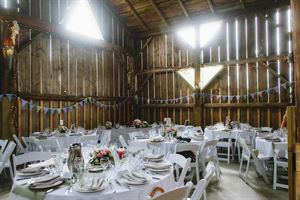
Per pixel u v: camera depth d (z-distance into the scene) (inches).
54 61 292.2
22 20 255.0
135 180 85.4
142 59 390.6
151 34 375.9
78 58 319.9
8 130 242.4
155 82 378.0
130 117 388.8
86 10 334.6
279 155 171.0
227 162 247.4
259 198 154.0
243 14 306.3
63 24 305.1
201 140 194.5
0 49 240.1
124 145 180.9
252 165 229.1
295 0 102.4
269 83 294.8
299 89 101.3
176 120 359.6
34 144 209.6
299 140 99.3
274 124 291.6
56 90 293.1
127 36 391.9
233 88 317.4
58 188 81.3
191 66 342.3
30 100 266.4
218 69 322.7
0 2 243.0
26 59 263.9
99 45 339.6
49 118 285.7
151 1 324.2
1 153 183.3
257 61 298.5
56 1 299.4
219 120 326.6
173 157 121.0
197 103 333.4
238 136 242.8
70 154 87.4
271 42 293.6
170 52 363.9
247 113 308.7
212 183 182.7
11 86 243.8
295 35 102.3
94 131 270.4
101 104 344.8
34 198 76.9
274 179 169.0
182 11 335.0
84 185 80.8
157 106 371.6
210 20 327.0
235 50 316.2
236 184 180.2
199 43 334.3
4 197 161.0
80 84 320.8
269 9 291.3
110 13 361.7
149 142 175.0
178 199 71.6
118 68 377.1
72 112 309.9
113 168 100.6
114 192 78.0
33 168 98.3
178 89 357.1
